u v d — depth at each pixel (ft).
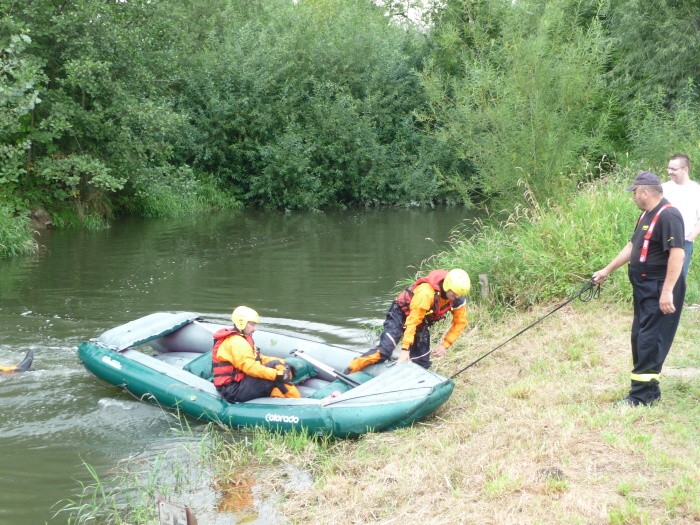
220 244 55.67
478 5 52.70
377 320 33.24
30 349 27.12
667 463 15.87
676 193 23.36
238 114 80.43
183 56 75.82
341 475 18.01
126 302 36.35
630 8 69.51
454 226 68.64
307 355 24.38
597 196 34.73
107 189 65.00
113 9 57.88
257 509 16.96
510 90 41.32
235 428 21.75
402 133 89.30
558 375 22.81
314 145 82.53
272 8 94.79
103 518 16.96
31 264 45.34
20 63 46.52
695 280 30.50
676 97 68.44
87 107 59.41
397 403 20.35
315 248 54.49
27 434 21.54
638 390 19.15
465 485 16.26
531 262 31.76
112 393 24.66
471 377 24.52
